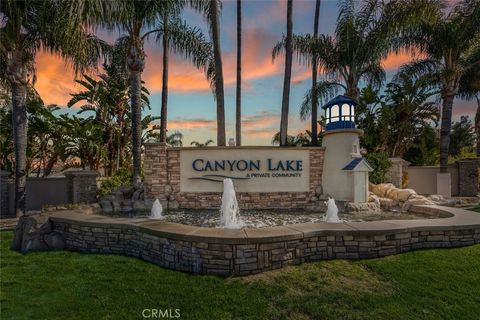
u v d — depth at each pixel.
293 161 10.01
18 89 10.09
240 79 15.57
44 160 17.34
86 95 17.31
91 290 4.36
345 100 9.90
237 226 6.98
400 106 19.03
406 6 11.69
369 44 12.45
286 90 13.88
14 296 4.18
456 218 6.46
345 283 4.46
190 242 4.93
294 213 8.95
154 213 8.12
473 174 16.34
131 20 10.62
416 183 16.89
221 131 12.97
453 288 4.33
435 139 20.33
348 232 5.28
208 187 9.75
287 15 13.86
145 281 4.64
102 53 12.62
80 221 6.37
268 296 4.12
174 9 11.34
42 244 6.46
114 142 18.50
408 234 5.57
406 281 4.50
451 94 14.08
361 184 9.41
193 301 4.03
